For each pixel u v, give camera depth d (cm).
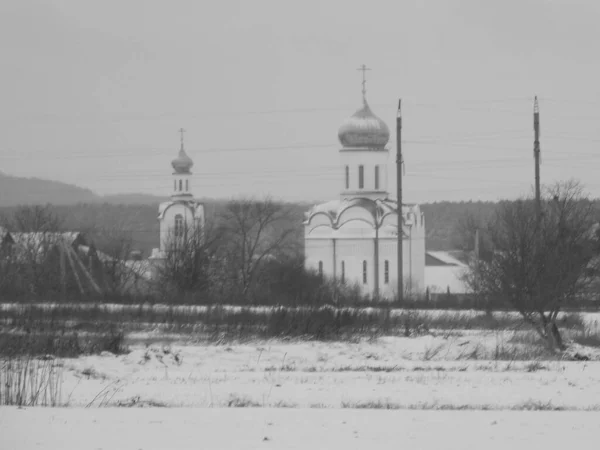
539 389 6284
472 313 12975
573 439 4500
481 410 5328
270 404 5606
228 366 7900
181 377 6988
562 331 10731
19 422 4866
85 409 5331
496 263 9844
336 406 5516
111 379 6894
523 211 10762
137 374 7244
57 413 5175
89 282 18750
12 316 11012
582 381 6700
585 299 11512
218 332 10050
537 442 4441
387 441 4447
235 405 5544
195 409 5309
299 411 5238
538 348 9075
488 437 4534
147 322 11112
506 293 9581
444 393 6081
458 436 4559
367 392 6116
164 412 5197
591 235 10881
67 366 7544
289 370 7575
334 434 4597
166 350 8412
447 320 11825
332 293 18162
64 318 11094
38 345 8619
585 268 9869
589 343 9856
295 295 15100
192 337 9806
